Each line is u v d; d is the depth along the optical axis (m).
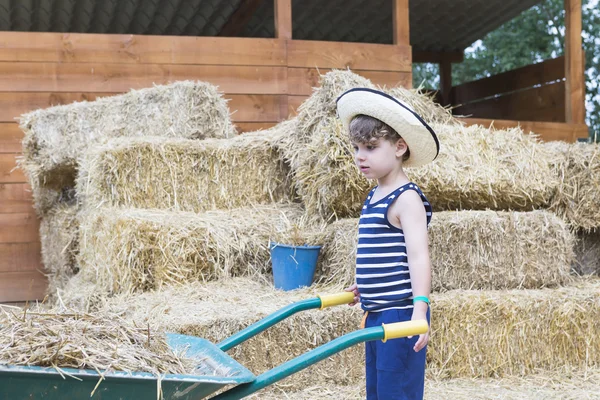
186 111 5.33
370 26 10.11
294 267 4.29
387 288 2.51
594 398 3.54
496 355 3.90
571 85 7.44
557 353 4.04
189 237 4.38
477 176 4.52
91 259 4.95
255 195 5.09
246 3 8.77
